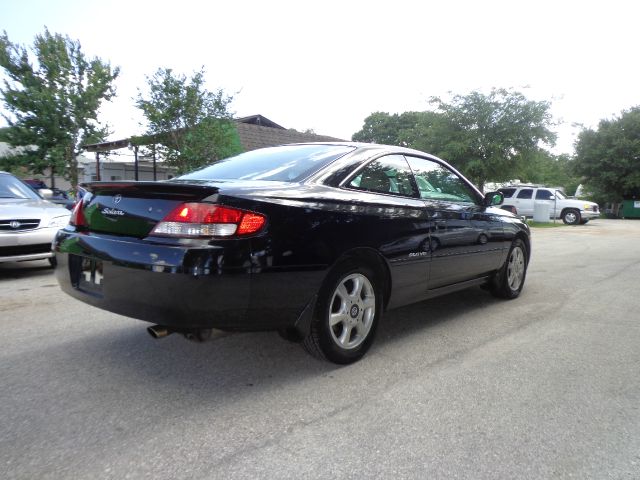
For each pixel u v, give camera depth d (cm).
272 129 1936
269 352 356
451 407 272
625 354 362
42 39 2008
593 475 210
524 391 294
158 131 1339
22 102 1977
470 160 1928
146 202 276
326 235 296
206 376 312
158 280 254
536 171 2286
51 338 385
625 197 3259
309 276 287
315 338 309
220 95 1376
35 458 217
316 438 237
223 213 258
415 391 292
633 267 797
